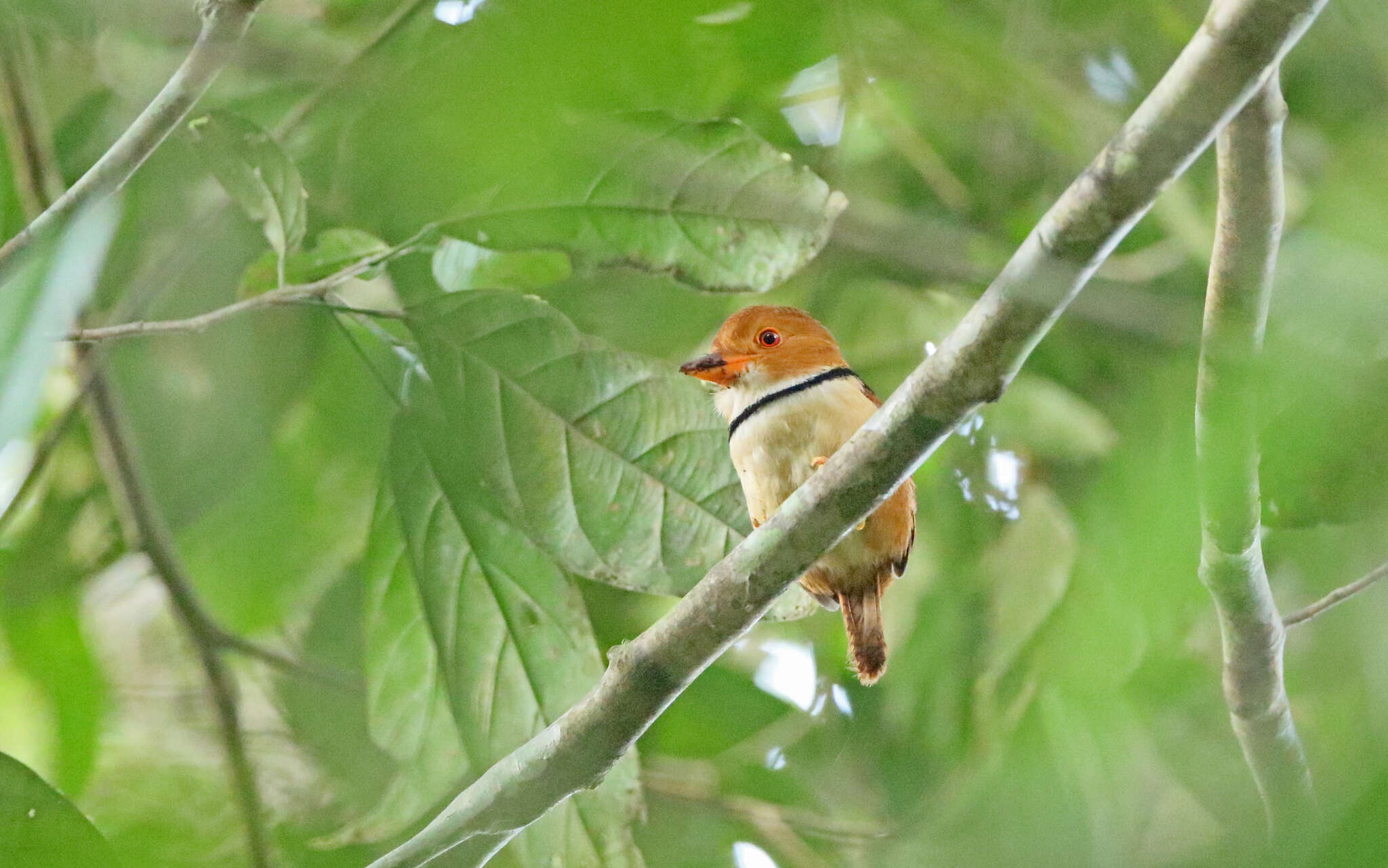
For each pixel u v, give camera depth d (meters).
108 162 5.15
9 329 3.91
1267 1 4.21
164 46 8.18
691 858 9.13
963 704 8.90
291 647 9.88
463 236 6.40
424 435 6.79
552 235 6.43
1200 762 6.77
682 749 9.83
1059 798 6.61
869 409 7.71
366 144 6.44
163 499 9.41
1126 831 6.59
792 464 7.61
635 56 3.63
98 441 8.49
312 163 7.66
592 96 3.68
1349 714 6.47
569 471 6.58
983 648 8.84
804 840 9.14
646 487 6.59
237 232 9.27
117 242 9.22
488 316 6.58
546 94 3.67
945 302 10.00
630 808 6.96
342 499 9.68
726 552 6.55
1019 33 7.77
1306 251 5.21
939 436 5.21
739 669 10.02
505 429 6.59
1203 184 9.66
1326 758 6.48
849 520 5.41
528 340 6.58
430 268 7.50
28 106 7.33
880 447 5.27
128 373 9.28
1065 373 9.69
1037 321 4.88
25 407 3.85
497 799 5.86
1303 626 7.35
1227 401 5.07
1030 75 7.75
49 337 3.96
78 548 9.55
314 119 7.80
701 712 9.87
